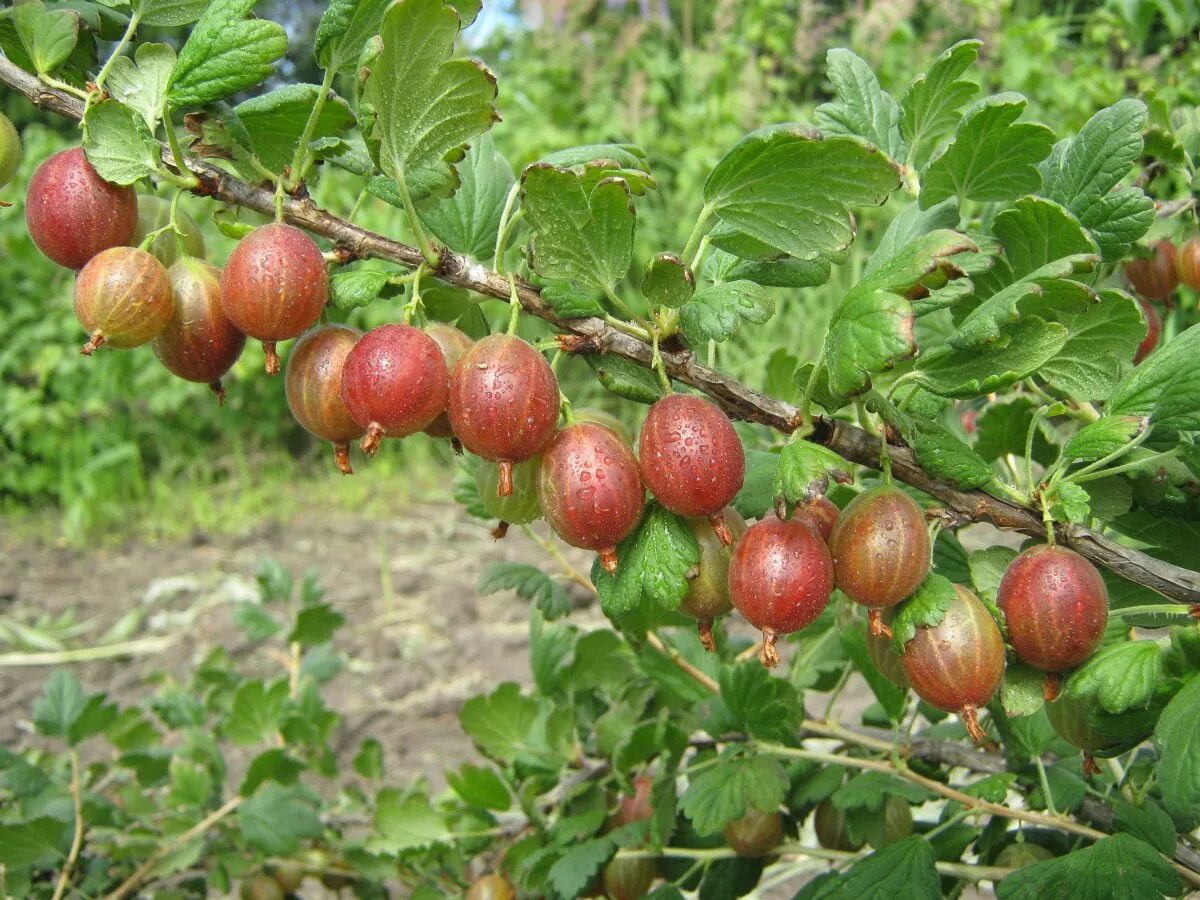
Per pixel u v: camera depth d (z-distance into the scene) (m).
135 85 0.25
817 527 0.24
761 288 0.24
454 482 0.38
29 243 1.28
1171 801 0.22
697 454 0.22
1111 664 0.24
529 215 0.23
